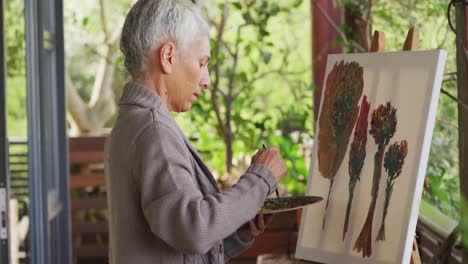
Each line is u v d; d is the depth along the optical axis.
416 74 2.63
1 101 3.69
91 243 8.18
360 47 4.80
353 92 2.94
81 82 10.75
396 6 4.76
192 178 2.42
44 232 4.84
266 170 2.48
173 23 2.47
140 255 2.45
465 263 2.74
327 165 3.02
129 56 2.52
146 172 2.37
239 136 6.63
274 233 5.95
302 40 9.58
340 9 5.98
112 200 2.51
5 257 3.74
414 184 2.53
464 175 2.82
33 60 4.72
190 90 2.53
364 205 2.75
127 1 9.45
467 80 2.81
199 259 2.52
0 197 3.71
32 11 4.71
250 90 6.89
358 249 2.73
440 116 4.43
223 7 6.68
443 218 3.58
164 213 2.33
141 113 2.45
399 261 2.53
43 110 4.92
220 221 2.34
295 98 6.65
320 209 2.98
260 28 6.43
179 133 2.50
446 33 4.33
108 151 2.53
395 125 2.67
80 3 9.23
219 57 6.61
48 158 5.19
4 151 3.70
